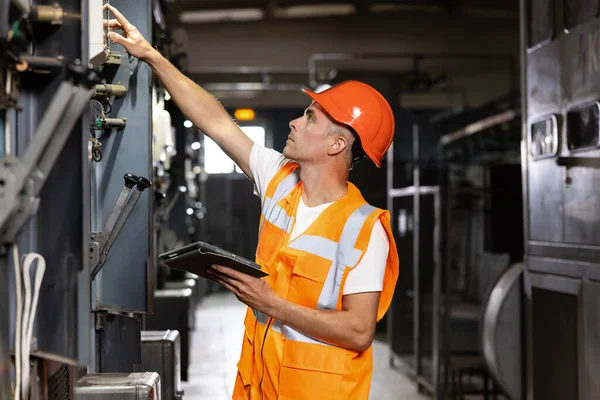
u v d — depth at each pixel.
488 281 5.34
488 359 3.71
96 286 2.21
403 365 6.11
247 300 1.67
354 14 10.20
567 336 3.02
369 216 1.76
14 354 1.44
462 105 11.73
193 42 10.23
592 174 2.80
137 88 2.24
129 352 2.33
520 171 4.44
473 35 10.33
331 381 1.72
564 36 3.05
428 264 5.51
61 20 1.41
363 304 1.73
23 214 1.23
